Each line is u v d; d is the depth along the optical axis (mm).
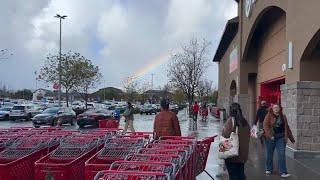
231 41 39312
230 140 8469
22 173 7691
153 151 7203
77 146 8266
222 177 11305
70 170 7203
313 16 13719
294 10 15898
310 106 14992
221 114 43281
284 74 20328
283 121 11656
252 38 27922
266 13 22547
